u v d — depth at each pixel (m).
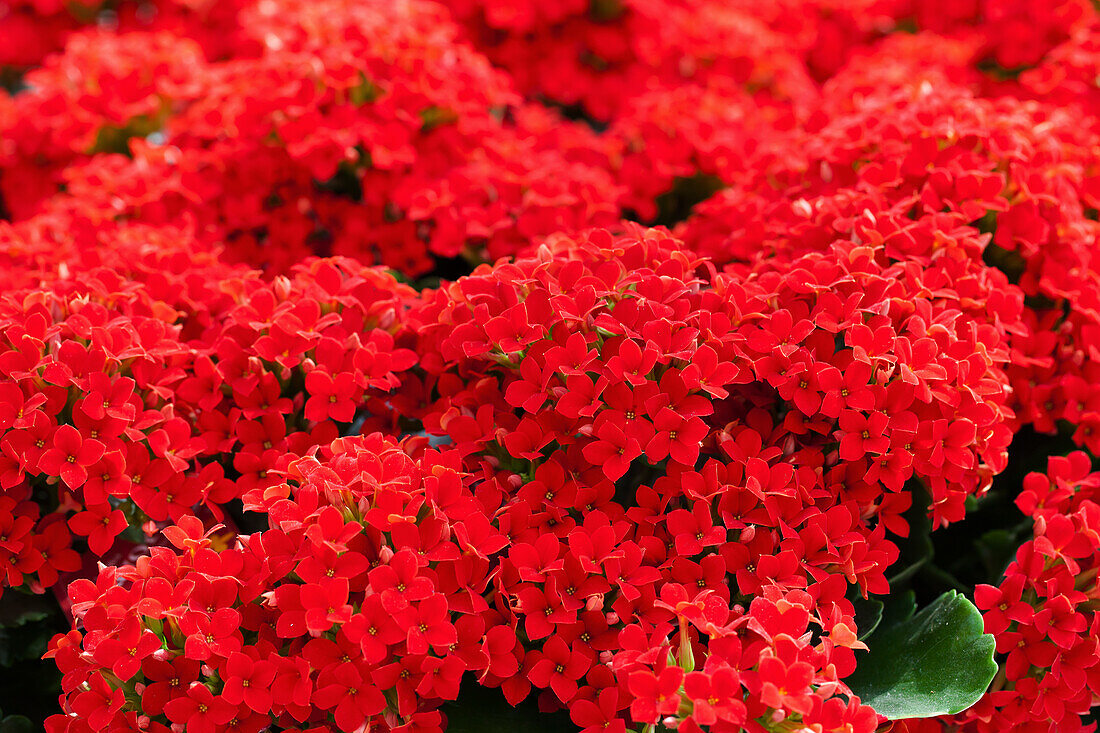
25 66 1.16
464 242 0.80
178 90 0.86
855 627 0.67
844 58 1.08
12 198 0.89
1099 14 0.90
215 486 0.70
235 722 0.66
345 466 0.67
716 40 0.96
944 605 0.69
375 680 0.65
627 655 0.65
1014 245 0.74
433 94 0.80
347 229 0.80
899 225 0.72
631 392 0.68
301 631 0.66
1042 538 0.69
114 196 0.81
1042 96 0.85
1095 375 0.73
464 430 0.69
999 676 0.70
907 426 0.68
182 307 0.74
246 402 0.71
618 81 0.98
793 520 0.68
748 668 0.65
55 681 0.72
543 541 0.67
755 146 0.85
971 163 0.74
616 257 0.71
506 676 0.66
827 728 0.65
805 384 0.69
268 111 0.80
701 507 0.67
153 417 0.70
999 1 0.91
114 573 0.67
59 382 0.68
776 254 0.75
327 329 0.72
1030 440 0.75
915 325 0.69
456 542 0.67
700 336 0.69
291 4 0.85
